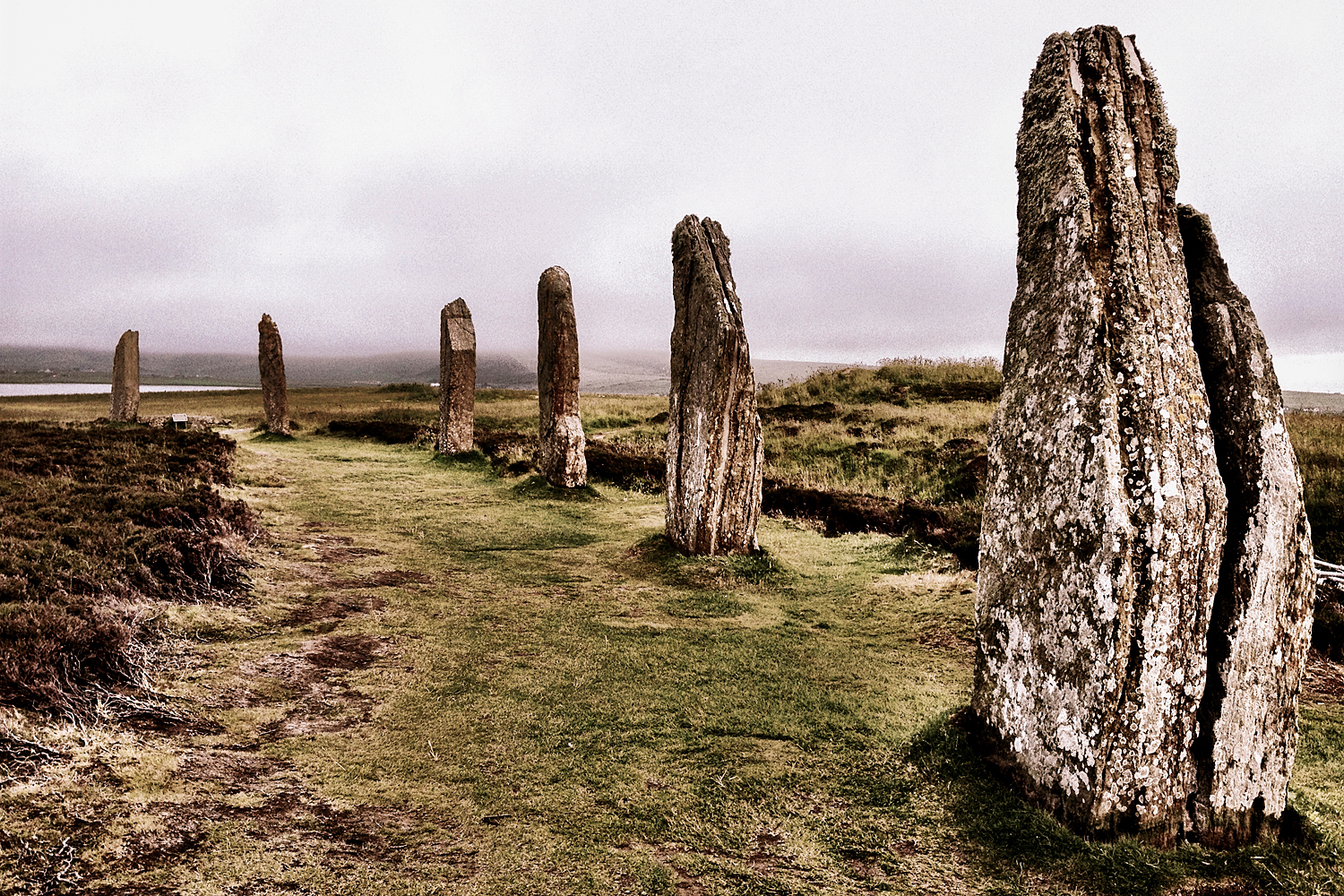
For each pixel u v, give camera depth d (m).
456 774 4.95
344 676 6.44
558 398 16.67
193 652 6.34
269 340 25.77
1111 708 4.39
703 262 11.76
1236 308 4.98
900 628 8.70
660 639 8.02
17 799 3.73
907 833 4.54
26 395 59.78
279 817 4.14
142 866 3.47
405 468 19.19
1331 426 18.23
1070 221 5.02
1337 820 4.75
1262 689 4.59
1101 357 4.67
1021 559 5.13
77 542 7.57
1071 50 5.45
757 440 11.38
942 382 28.39
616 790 4.87
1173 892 4.04
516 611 8.72
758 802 4.81
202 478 13.07
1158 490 4.42
